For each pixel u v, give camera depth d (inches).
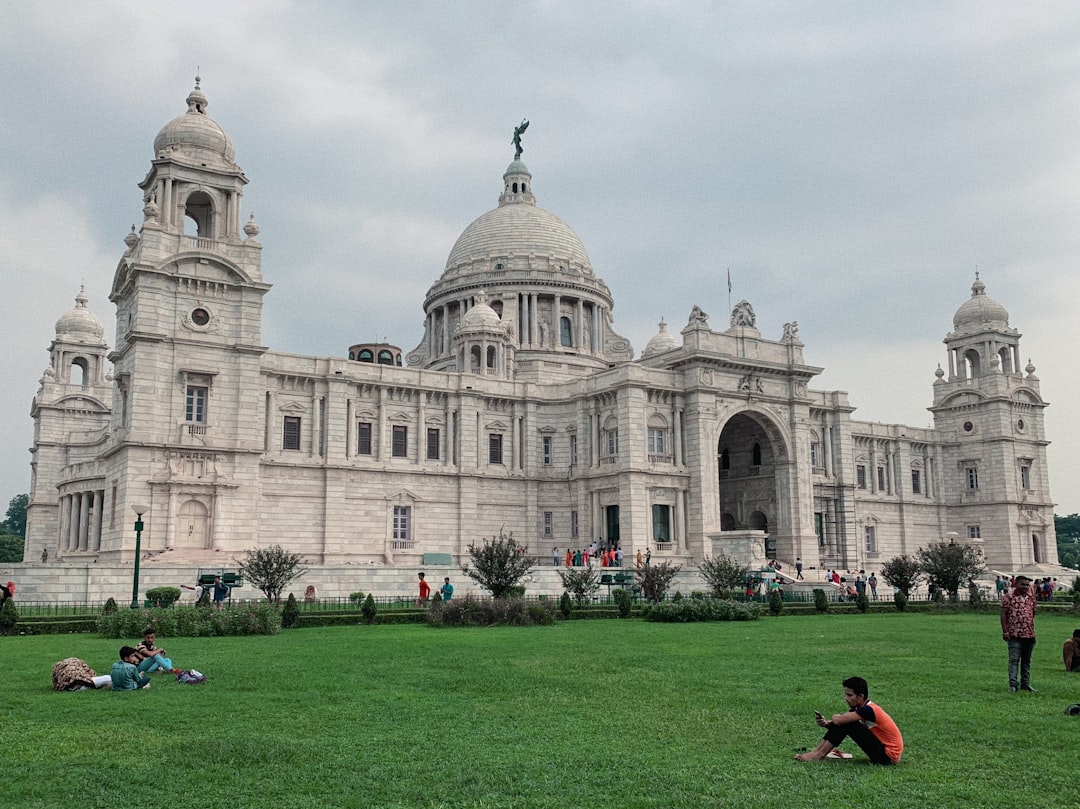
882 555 4623.5
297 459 3248.0
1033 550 4867.1
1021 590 984.9
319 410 3331.7
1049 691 971.3
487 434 3710.6
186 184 2994.6
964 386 4987.7
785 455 3836.1
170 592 2219.5
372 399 3474.4
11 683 1032.2
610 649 1392.7
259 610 1722.4
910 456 4864.7
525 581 2716.5
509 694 958.4
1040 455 4980.3
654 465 3521.2
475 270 4847.4
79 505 3422.7
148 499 2733.8
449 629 1801.2
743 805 569.6
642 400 3526.1
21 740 737.6
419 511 3476.9
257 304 2992.1
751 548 3319.4
